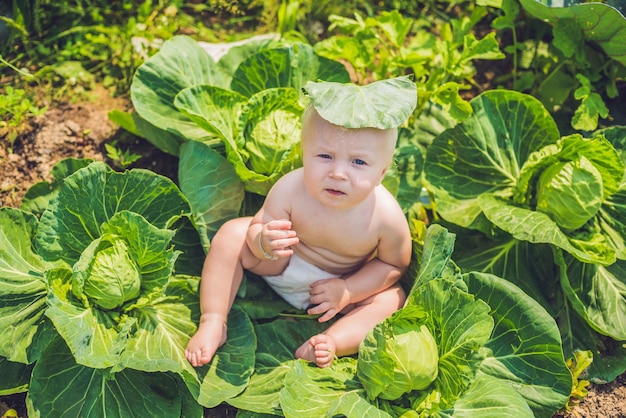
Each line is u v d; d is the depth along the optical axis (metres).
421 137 1.97
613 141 1.85
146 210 1.66
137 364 1.46
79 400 1.51
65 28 2.15
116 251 1.53
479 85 2.18
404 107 1.44
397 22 2.01
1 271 1.55
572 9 1.86
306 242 1.62
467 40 1.96
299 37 2.16
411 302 1.53
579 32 1.92
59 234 1.58
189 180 1.70
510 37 2.25
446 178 1.85
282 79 1.87
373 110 1.42
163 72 1.83
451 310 1.49
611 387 1.71
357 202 1.51
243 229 1.63
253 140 1.71
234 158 1.67
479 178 1.85
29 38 2.11
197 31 2.20
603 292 1.74
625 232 1.76
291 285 1.67
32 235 1.63
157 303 1.63
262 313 1.68
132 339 1.55
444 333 1.50
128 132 1.96
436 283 1.50
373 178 1.49
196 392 1.50
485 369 1.58
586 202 1.69
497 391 1.50
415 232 1.75
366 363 1.49
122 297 1.54
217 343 1.58
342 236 1.59
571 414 1.67
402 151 1.85
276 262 1.65
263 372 1.60
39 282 1.58
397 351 1.47
